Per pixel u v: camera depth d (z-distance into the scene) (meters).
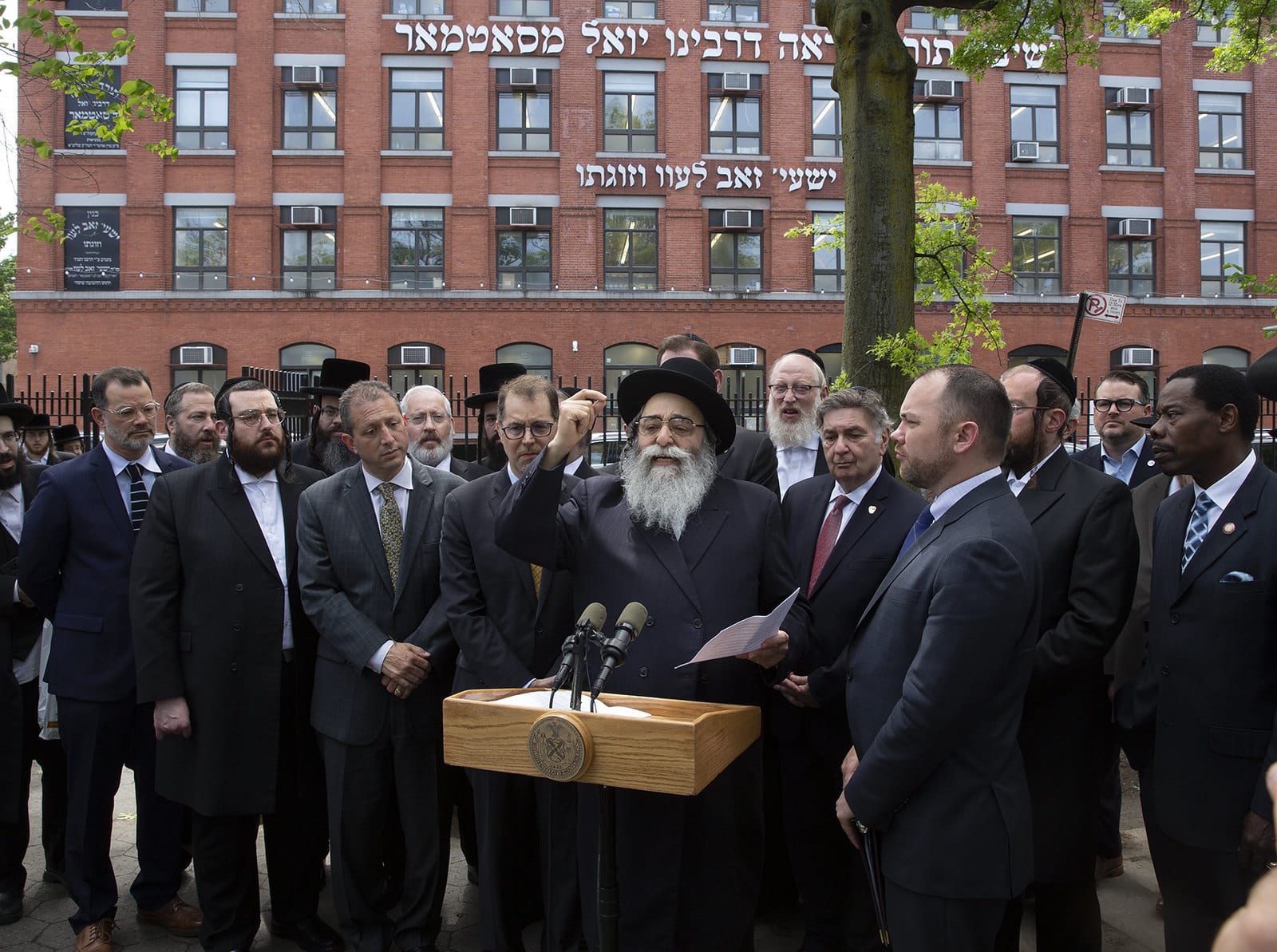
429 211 21.72
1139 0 8.45
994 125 22.61
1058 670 3.14
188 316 21.22
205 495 3.84
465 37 21.44
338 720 3.65
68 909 4.24
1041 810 3.21
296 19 21.27
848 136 5.85
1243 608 2.83
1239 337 23.23
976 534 2.49
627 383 3.11
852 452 3.62
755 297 21.95
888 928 2.61
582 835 2.93
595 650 3.01
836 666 3.28
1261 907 1.08
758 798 3.07
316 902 3.96
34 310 21.00
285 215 21.41
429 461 5.26
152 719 3.97
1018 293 22.73
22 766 4.14
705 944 2.89
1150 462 5.37
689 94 21.88
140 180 21.02
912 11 22.53
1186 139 23.17
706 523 3.07
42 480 4.04
